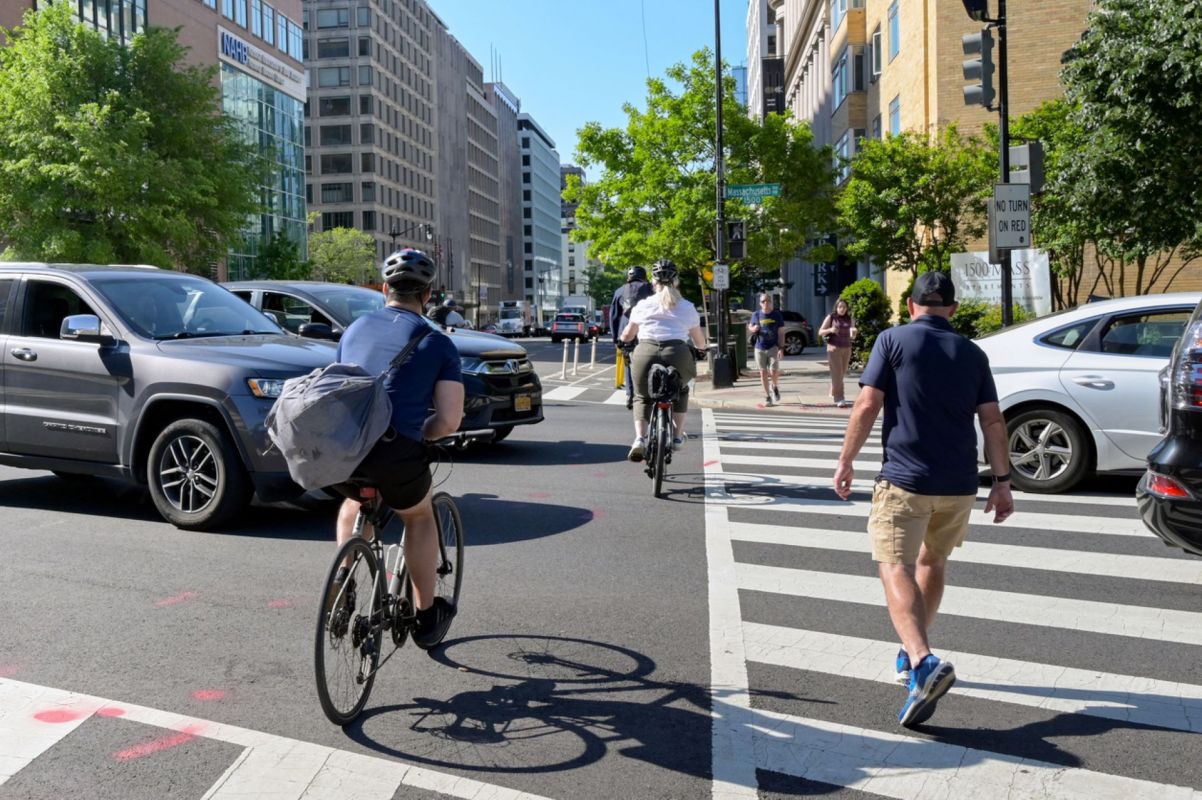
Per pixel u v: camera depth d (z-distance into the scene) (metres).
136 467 8.23
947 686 4.20
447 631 5.20
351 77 108.00
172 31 37.47
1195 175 15.41
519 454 12.39
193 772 3.89
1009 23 27.31
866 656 5.16
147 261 35.44
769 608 5.99
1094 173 16.02
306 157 108.81
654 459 9.55
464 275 145.00
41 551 7.31
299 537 7.80
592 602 6.12
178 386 7.93
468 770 3.91
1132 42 15.07
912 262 26.58
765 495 9.58
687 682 4.82
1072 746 4.11
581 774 3.88
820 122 51.97
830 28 47.69
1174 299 9.32
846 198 26.56
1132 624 5.66
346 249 94.44
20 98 33.91
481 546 7.55
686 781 3.82
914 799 3.68
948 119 28.11
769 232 32.41
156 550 7.36
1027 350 9.57
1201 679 4.82
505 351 12.24
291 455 4.14
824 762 3.98
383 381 4.39
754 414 18.41
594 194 33.81
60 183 33.88
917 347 4.45
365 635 4.39
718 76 25.59
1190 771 3.88
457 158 143.00
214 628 5.61
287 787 3.77
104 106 33.97
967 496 4.45
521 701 4.59
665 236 31.38
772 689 4.73
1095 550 7.32
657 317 9.34
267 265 59.72
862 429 4.52
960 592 6.30
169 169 35.53
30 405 8.59
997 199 14.29
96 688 4.74
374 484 4.42
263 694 4.67
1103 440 9.21
